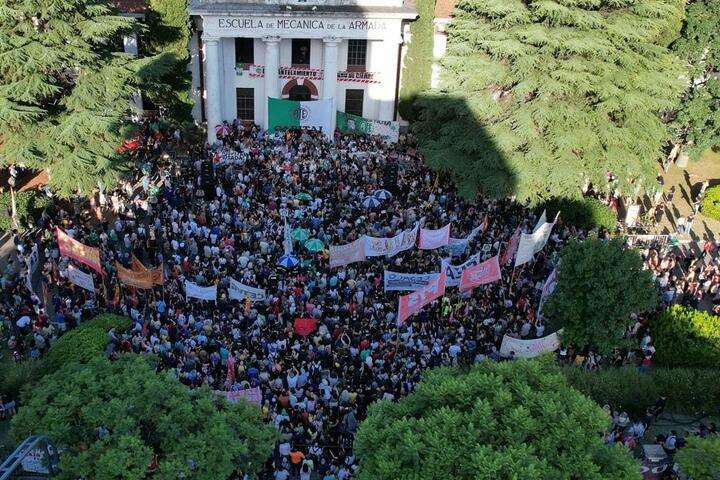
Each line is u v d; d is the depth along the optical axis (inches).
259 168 1624.0
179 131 1886.1
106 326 1005.8
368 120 1833.2
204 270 1197.1
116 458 552.7
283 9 1806.1
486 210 1536.7
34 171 1643.7
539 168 1466.5
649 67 1486.2
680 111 1829.5
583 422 615.5
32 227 1384.1
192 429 635.5
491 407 609.6
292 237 1295.5
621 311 1034.1
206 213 1408.7
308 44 1955.0
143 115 1935.3
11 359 992.9
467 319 1119.0
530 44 1477.6
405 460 569.3
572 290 1059.9
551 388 658.8
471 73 1483.8
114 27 1379.2
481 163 1478.8
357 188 1546.5
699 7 1749.5
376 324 1087.6
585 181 1688.0
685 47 1780.3
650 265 1357.0
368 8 1836.9
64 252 1118.4
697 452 647.1
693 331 1131.9
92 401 610.2
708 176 1927.9
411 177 1667.1
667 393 1021.8
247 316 1088.8
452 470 562.3
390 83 1961.1
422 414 645.3
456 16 1631.4
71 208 1470.2
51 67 1326.3
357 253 1206.9
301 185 1542.8
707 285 1315.2
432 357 1006.4
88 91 1384.1
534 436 596.7
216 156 1647.4
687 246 1555.1
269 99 1800.0
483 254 1317.7
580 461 570.6
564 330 1072.2
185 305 1122.0
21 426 599.2
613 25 1443.2
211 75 1875.0
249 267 1205.7
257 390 844.6
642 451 943.7
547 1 1418.6
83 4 1380.4
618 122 1551.4
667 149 2032.5
